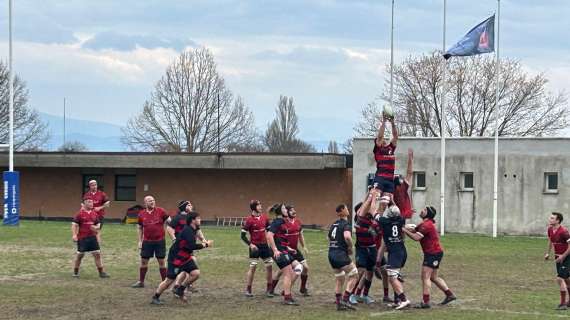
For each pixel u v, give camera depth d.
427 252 16.97
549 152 38.62
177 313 16.20
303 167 42.91
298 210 45.16
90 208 21.64
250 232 18.61
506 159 39.34
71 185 48.97
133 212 46.66
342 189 44.56
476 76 64.00
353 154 42.16
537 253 29.73
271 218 18.86
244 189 46.22
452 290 19.91
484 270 24.27
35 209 49.47
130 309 16.66
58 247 29.58
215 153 44.28
